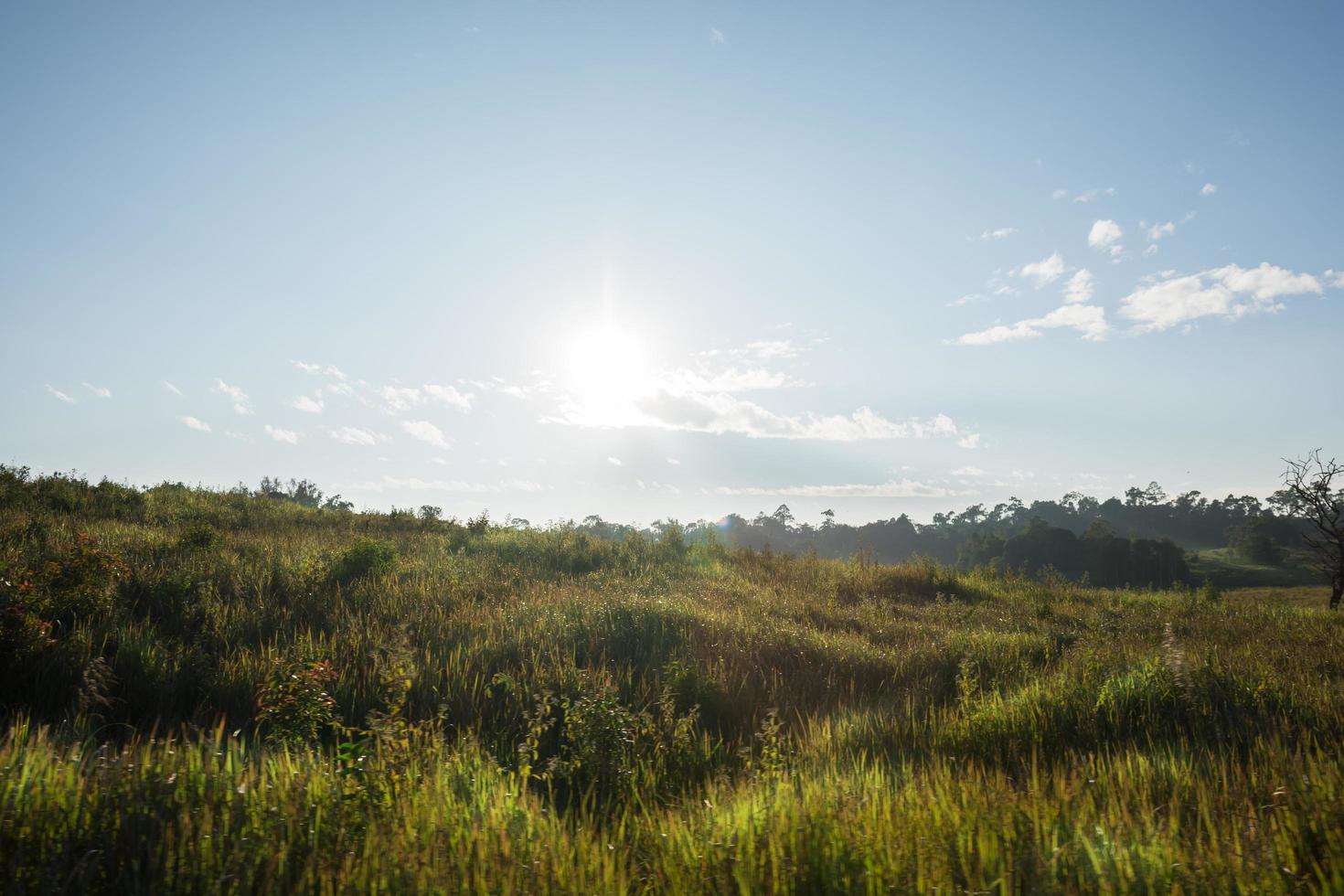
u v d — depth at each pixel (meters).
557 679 6.88
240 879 2.87
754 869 3.05
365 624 8.43
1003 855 3.13
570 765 4.98
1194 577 104.06
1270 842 3.24
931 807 3.70
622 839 3.74
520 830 3.62
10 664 5.97
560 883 3.04
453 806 3.75
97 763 3.82
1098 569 101.19
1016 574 23.42
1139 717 6.12
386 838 3.25
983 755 5.44
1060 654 9.98
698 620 9.88
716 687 7.20
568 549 16.58
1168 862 3.08
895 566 20.98
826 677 8.34
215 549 11.91
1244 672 7.34
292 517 18.41
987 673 8.77
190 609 8.24
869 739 6.02
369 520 20.09
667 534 20.80
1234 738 5.42
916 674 8.70
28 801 3.31
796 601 13.93
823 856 3.16
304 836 3.29
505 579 12.57
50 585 7.76
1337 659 9.07
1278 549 117.94
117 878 2.86
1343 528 24.44
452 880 2.92
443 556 14.63
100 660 5.72
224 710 6.04
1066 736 5.81
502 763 5.39
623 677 7.39
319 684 5.52
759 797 4.10
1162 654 7.79
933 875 2.96
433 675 6.84
